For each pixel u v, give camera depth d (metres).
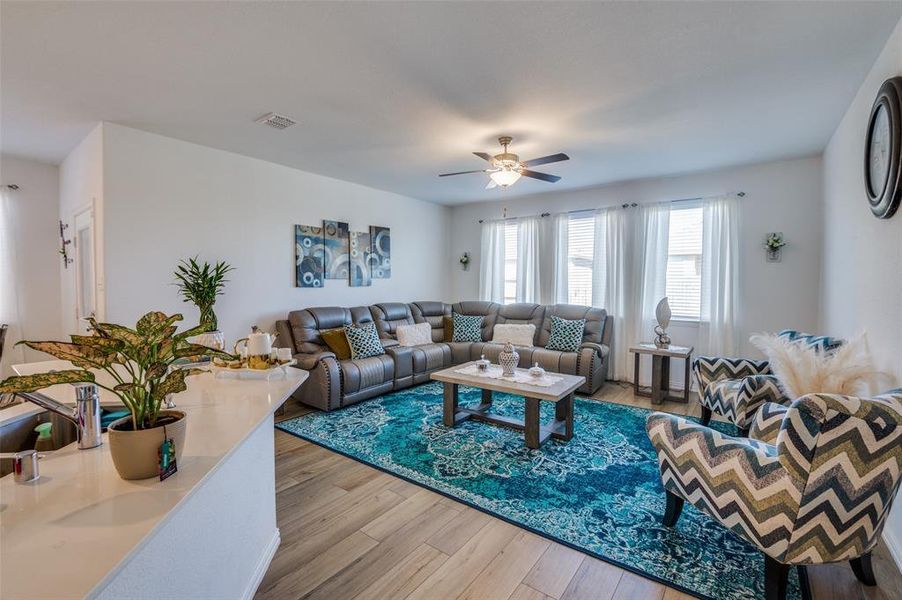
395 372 4.68
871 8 1.88
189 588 1.22
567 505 2.39
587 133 3.46
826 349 2.67
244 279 4.20
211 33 2.06
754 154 4.05
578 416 3.95
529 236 6.07
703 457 1.80
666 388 4.62
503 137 3.53
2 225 4.18
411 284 6.35
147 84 2.61
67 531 0.79
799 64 2.36
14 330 4.26
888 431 1.44
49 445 1.46
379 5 1.85
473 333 5.77
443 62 2.33
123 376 1.99
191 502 1.23
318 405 4.04
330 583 1.77
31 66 2.38
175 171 3.65
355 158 4.23
